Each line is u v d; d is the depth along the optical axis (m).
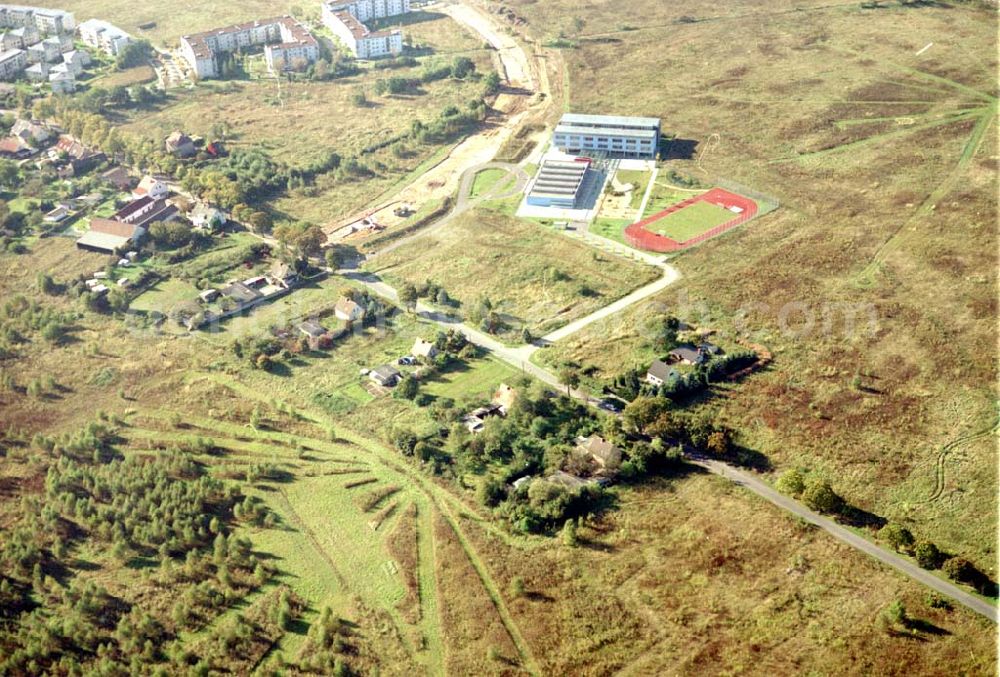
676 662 185.62
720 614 195.00
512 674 186.12
